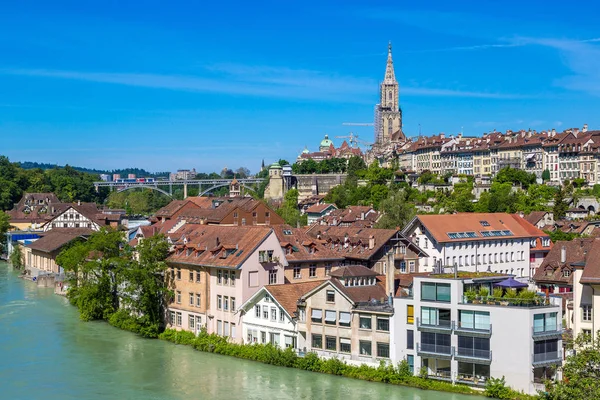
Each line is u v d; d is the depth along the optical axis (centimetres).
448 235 15612
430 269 15400
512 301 8381
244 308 10650
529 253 17338
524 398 8012
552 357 8362
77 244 16400
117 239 13675
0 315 13475
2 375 9688
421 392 8588
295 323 9981
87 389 9081
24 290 16662
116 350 10931
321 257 12012
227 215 18200
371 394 8581
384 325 9206
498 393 8212
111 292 13250
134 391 8981
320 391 8775
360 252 12706
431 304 8806
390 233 12938
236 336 10800
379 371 9062
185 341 11269
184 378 9469
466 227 16200
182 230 13038
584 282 8862
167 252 12169
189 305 11619
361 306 9481
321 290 9738
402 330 9050
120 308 13000
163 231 17000
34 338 11681
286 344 10144
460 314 8631
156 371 9806
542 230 18562
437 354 8731
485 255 16288
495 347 8388
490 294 8969
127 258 13012
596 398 6706
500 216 17350
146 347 11119
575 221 19988
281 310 10162
